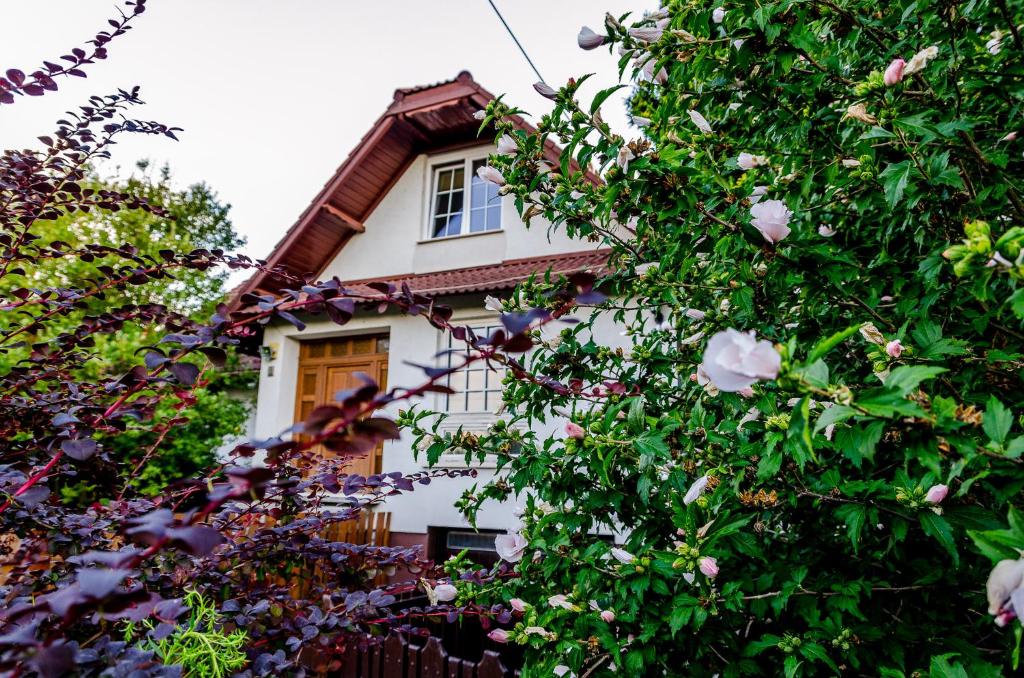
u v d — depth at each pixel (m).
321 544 2.34
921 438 1.07
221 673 1.37
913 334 1.61
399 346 7.85
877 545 1.77
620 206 2.06
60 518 1.67
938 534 1.26
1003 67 1.63
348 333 8.56
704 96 2.09
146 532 0.71
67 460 1.83
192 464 7.70
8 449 1.84
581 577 1.88
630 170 1.81
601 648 1.89
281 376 8.51
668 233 2.49
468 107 8.44
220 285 13.05
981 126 1.81
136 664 1.14
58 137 2.32
